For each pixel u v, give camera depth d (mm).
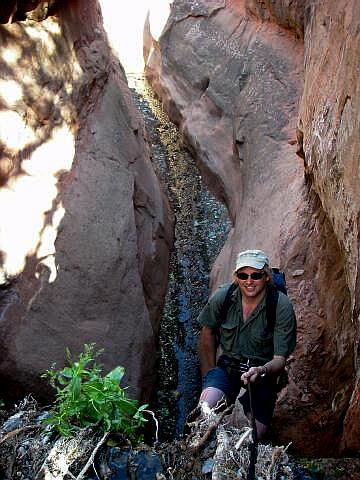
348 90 4570
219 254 8508
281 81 9031
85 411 3180
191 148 10547
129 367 6441
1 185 5871
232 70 10156
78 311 6195
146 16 12977
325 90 5559
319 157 5332
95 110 7727
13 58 6238
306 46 7512
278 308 3600
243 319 3664
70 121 7027
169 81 11703
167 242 8523
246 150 8977
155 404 7090
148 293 7473
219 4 11242
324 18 6285
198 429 3203
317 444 5285
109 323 6414
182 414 7043
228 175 9523
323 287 5855
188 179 10180
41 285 5949
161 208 8484
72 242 6402
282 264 6336
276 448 3084
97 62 7953
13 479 3041
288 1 8797
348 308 5254
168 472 3014
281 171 7918
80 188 6773
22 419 3340
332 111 5121
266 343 3678
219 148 9914
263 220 7441
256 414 3656
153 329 7402
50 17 6930
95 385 3203
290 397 5414
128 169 7801
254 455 2904
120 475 3012
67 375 3285
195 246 9023
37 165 6320
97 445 3039
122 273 6820
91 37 8070
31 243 5957
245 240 7535
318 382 5457
